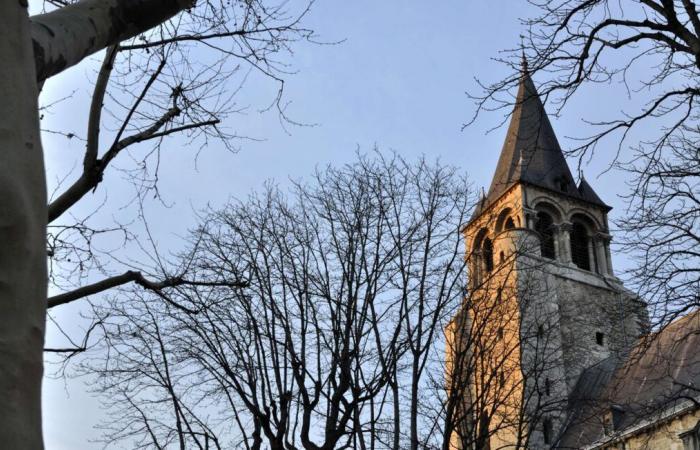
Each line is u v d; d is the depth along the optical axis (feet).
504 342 85.15
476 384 70.95
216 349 57.21
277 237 62.44
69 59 19.20
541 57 42.78
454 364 68.49
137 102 29.14
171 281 32.68
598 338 165.58
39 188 12.90
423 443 60.75
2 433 11.03
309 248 62.54
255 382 56.75
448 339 74.69
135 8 20.72
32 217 12.57
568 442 132.36
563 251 209.26
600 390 148.46
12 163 12.59
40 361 12.03
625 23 40.98
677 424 130.82
